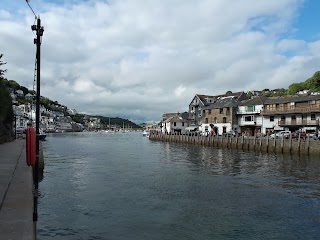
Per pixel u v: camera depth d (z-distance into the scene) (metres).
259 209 13.75
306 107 59.69
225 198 15.79
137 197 15.89
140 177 22.41
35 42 8.02
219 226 11.45
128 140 105.06
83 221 11.84
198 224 11.66
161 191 17.42
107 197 15.86
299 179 21.83
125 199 15.44
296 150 41.16
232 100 80.56
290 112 62.31
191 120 99.31
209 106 86.38
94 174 23.92
